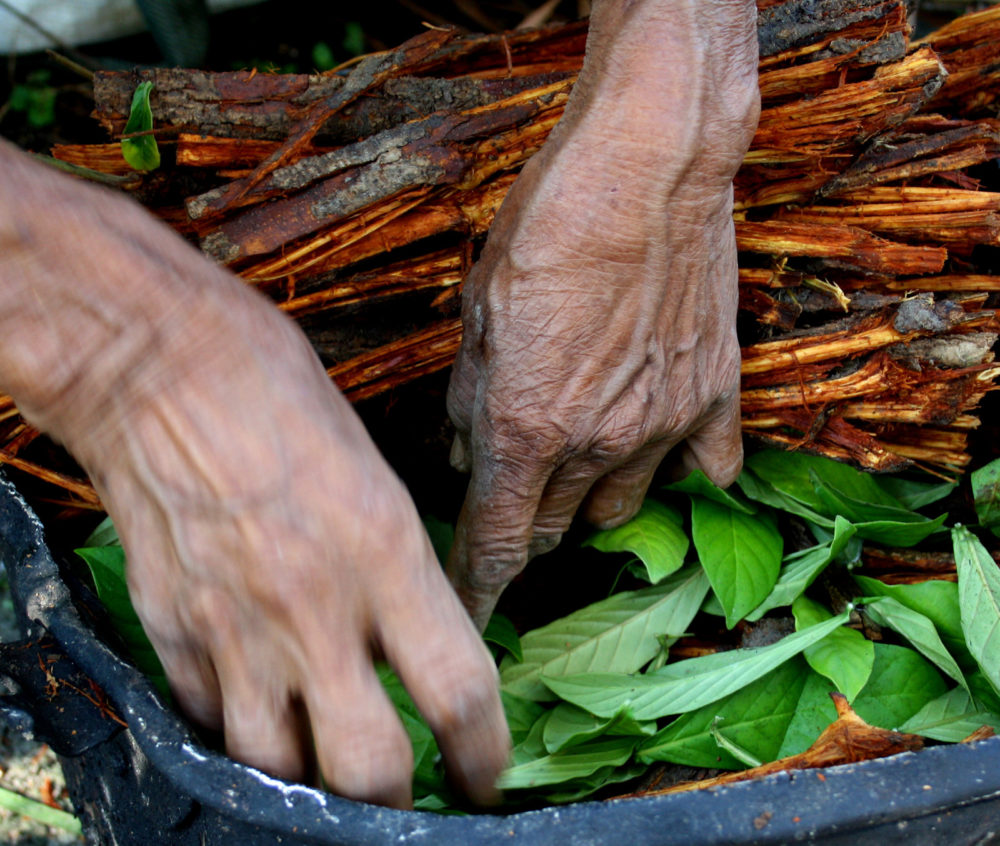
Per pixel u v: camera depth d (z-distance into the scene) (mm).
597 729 670
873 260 756
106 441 581
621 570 769
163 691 671
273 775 585
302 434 573
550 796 686
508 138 733
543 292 666
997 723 694
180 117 732
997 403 847
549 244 663
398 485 585
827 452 786
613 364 673
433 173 724
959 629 727
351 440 581
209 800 581
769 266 778
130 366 574
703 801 584
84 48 1296
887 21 729
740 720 699
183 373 573
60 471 780
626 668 743
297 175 719
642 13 646
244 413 571
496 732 585
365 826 572
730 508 771
